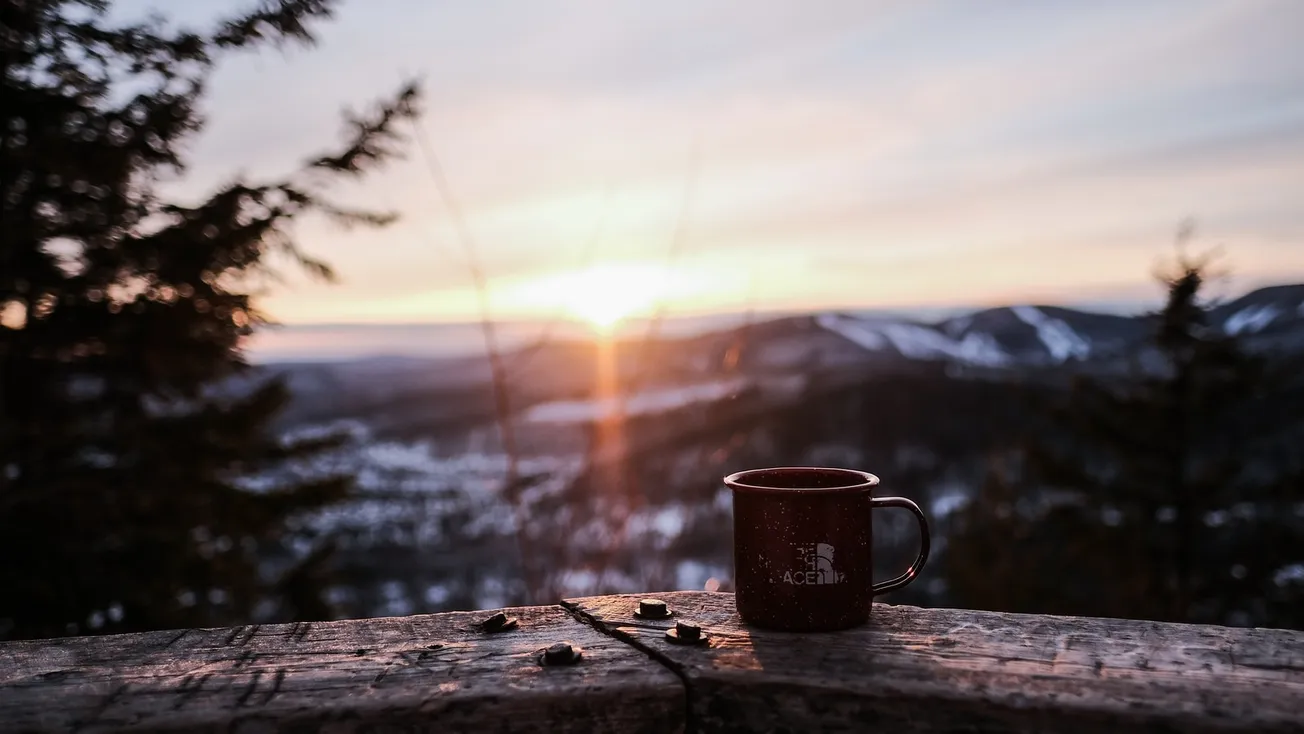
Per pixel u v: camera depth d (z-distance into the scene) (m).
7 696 1.06
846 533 1.22
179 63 3.79
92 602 5.16
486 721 1.02
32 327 4.52
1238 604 9.07
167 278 4.51
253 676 1.11
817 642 1.17
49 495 4.97
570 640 1.23
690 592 1.45
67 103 3.86
